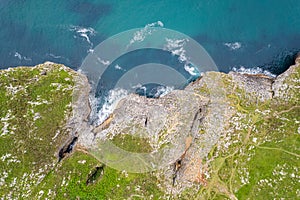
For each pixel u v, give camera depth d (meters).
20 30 92.19
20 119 83.69
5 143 81.38
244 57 88.88
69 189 77.69
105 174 78.69
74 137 82.19
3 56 90.12
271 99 83.81
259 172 76.81
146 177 78.19
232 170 77.69
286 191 74.88
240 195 75.69
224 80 86.12
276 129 80.31
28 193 77.62
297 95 83.62
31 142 81.62
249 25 91.56
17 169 79.38
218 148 79.81
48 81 87.38
